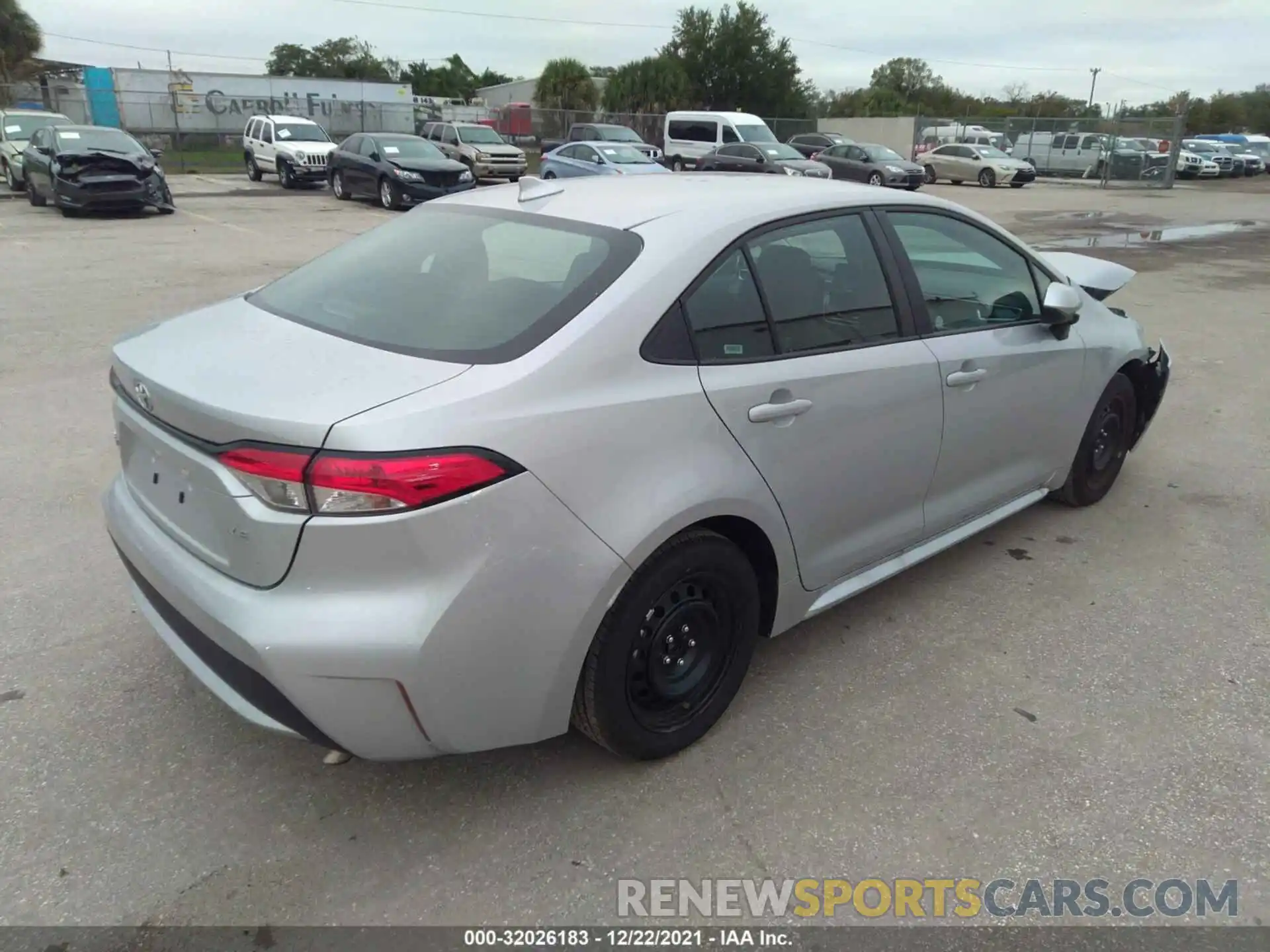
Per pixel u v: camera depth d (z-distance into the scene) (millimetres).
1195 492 4961
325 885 2311
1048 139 37031
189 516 2350
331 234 15023
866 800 2635
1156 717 3037
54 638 3342
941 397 3326
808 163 25484
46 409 5836
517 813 2562
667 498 2426
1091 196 28141
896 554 3469
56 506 4418
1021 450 3918
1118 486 5035
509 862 2395
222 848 2420
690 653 2758
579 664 2389
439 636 2104
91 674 3137
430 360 2326
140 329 2936
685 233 2682
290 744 2824
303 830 2488
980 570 4047
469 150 25188
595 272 2543
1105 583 3945
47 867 2336
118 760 2730
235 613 2152
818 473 2916
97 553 3977
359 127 37250
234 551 2188
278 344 2506
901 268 3270
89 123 33125
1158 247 15594
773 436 2732
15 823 2477
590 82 55281
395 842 2453
